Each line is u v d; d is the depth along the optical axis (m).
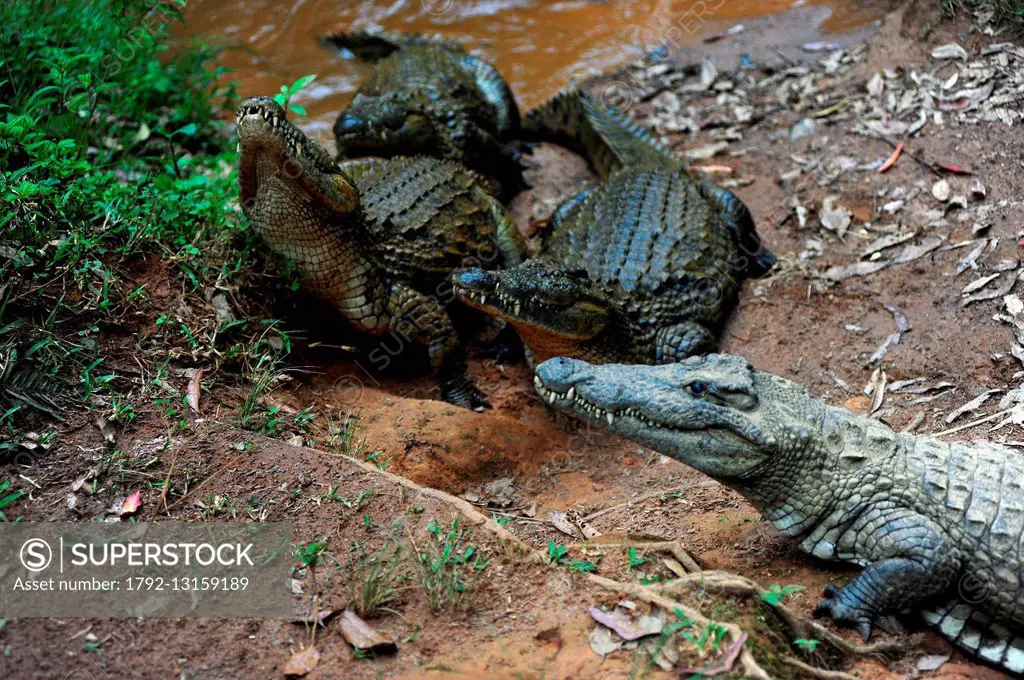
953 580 4.56
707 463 4.93
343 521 4.87
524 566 4.65
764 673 3.93
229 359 6.09
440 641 4.25
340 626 4.29
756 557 5.11
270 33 11.62
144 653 4.14
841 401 6.42
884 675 4.29
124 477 5.02
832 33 10.76
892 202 8.00
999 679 4.37
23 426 5.20
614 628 4.25
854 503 4.74
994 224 7.37
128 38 8.89
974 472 4.72
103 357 5.71
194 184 7.16
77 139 7.40
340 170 6.61
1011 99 8.34
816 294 7.43
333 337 7.28
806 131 9.16
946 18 9.40
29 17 8.06
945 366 6.44
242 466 5.19
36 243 5.96
